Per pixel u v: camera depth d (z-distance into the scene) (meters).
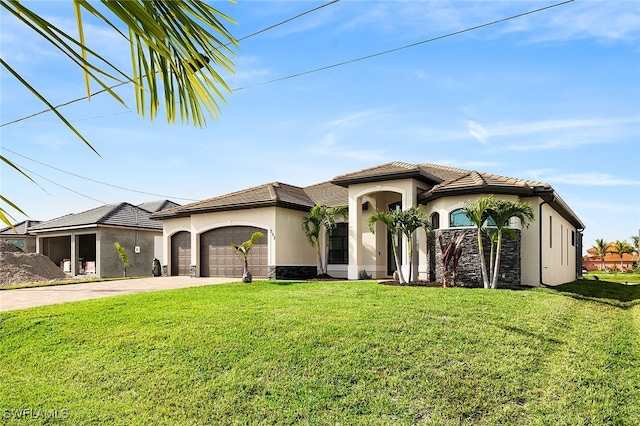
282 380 6.75
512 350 7.55
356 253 20.12
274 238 20.66
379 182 19.48
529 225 16.84
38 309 11.80
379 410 5.88
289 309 10.62
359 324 8.93
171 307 11.51
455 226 16.86
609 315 11.22
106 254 27.70
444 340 7.95
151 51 2.47
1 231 35.78
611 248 74.69
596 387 6.37
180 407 6.24
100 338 9.01
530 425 5.46
